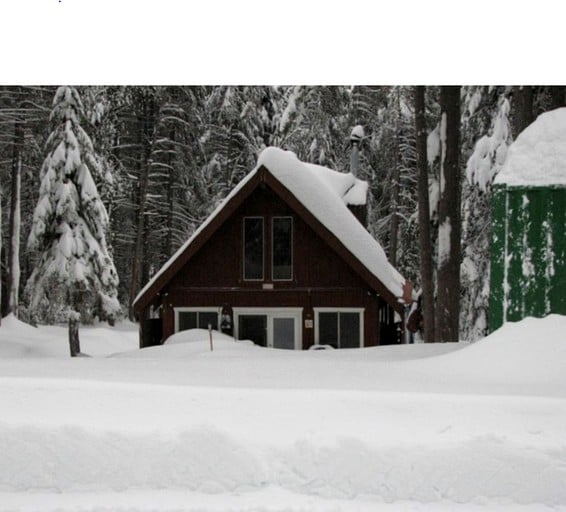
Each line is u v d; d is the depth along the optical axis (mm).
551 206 8898
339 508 5141
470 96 21422
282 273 19672
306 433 5809
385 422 5953
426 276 19047
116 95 31750
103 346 28297
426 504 5348
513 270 9031
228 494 5492
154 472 5660
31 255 31188
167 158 34188
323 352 11508
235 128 34625
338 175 24938
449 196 17391
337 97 32688
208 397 6375
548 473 5375
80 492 5613
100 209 25500
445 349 11586
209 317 19859
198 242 19391
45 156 26203
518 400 6062
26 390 6559
